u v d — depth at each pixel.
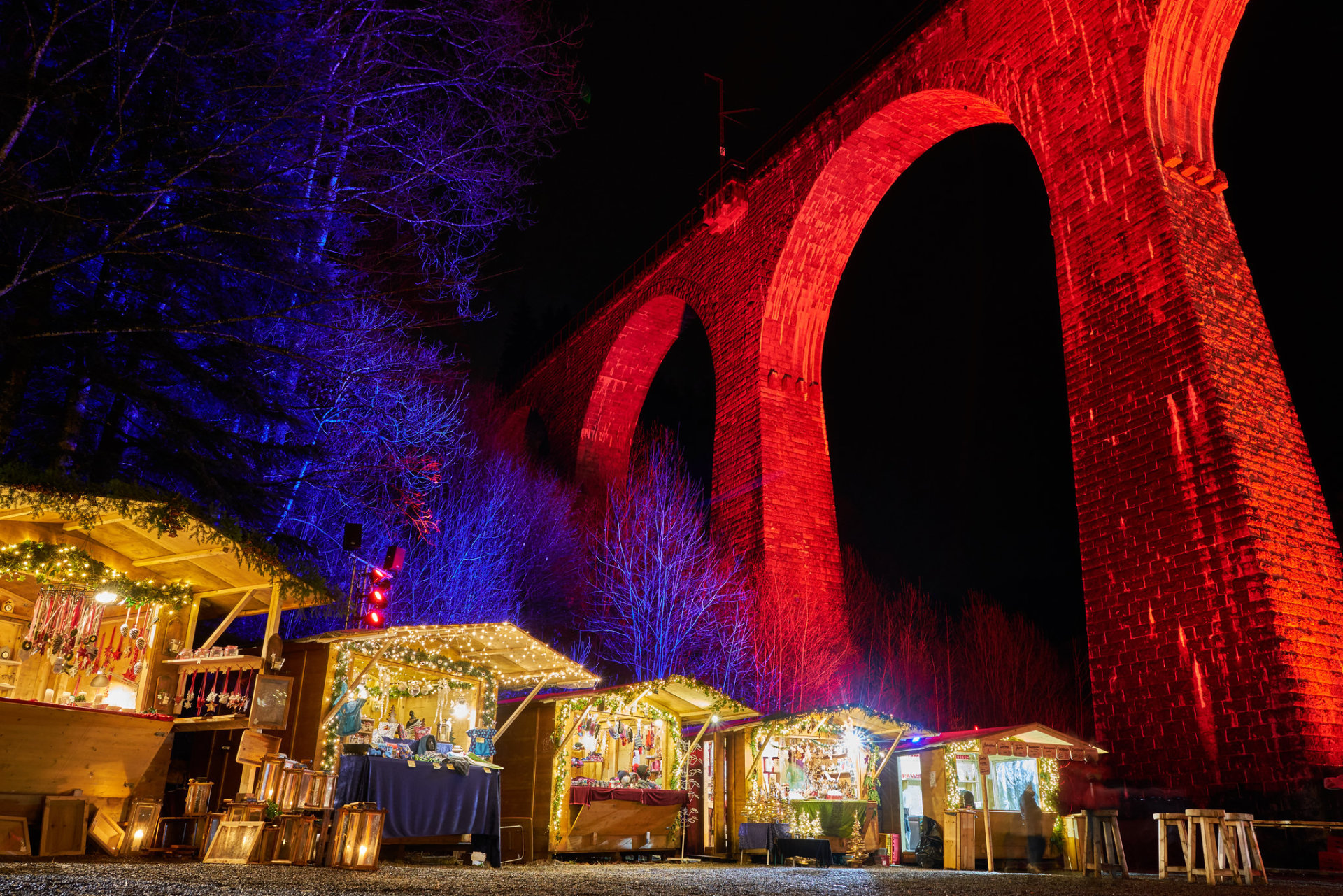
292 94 11.27
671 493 30.61
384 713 10.39
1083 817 10.12
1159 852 9.12
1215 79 14.88
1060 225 15.31
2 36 9.81
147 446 12.01
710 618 23.12
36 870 6.04
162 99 10.84
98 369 10.95
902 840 12.89
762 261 23.20
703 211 25.92
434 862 9.64
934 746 12.42
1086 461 13.98
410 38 12.58
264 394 13.39
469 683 11.12
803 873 9.72
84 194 9.54
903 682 29.52
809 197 21.91
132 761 8.41
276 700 8.50
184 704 9.16
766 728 12.39
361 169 12.32
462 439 28.45
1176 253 13.22
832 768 12.85
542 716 11.19
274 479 13.76
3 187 8.92
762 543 21.17
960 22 18.20
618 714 11.92
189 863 7.48
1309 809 10.35
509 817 11.05
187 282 12.33
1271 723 10.96
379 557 19.27
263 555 8.84
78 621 8.79
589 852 10.99
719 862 12.07
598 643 28.03
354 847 7.43
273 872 6.88
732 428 23.22
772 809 12.10
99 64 10.33
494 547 27.50
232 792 9.23
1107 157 14.63
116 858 7.70
